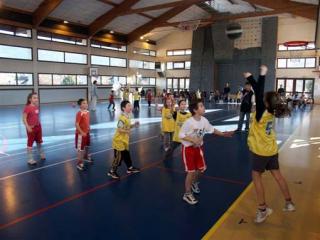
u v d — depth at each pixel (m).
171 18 20.42
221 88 23.44
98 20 18.89
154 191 3.68
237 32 10.20
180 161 5.10
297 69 20.70
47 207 3.21
